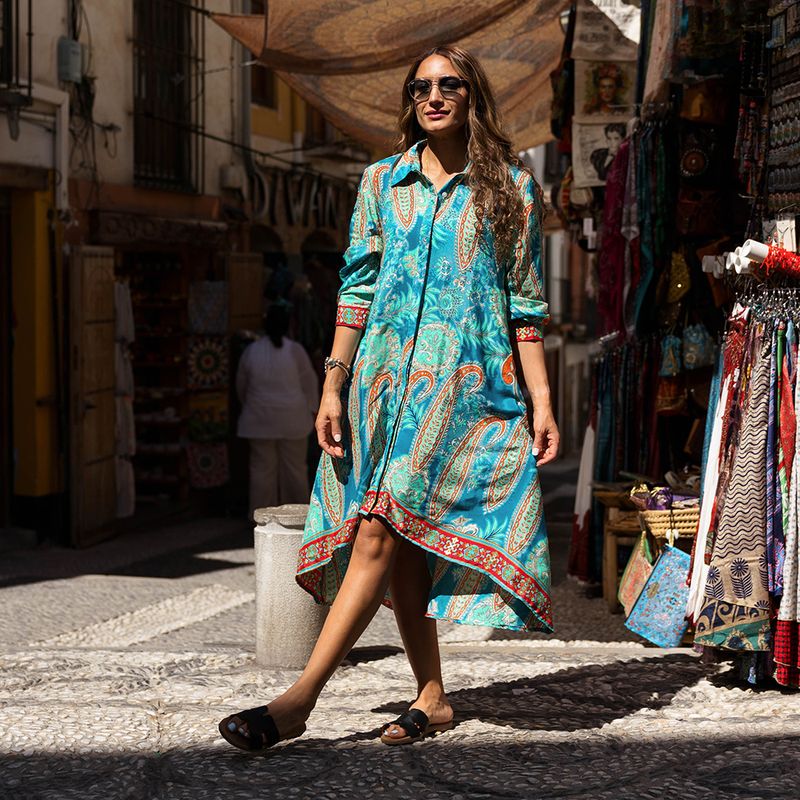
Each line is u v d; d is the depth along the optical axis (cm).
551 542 1035
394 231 405
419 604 414
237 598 758
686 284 650
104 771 381
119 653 566
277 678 512
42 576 865
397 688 488
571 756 392
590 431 746
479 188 399
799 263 469
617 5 818
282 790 361
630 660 534
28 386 1032
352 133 1186
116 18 1165
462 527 394
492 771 376
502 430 400
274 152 1595
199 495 1262
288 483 1187
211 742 407
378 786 364
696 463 688
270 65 966
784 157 520
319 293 1814
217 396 1256
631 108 825
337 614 392
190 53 1312
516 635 611
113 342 1089
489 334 403
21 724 433
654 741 407
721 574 475
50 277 1041
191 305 1264
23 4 1006
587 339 3478
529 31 981
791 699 462
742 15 605
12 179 988
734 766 380
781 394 472
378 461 399
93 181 1118
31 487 1030
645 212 671
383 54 956
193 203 1320
